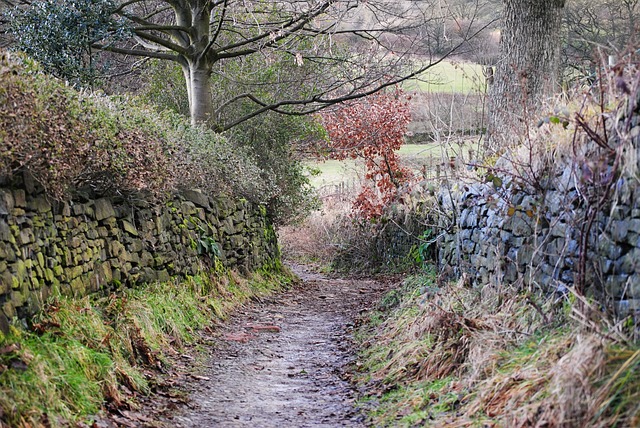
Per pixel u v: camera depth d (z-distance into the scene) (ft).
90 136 20.40
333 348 27.50
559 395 12.53
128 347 20.24
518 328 17.94
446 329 19.83
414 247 48.39
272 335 29.81
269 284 44.86
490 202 22.49
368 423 17.20
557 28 34.12
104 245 23.09
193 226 33.22
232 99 46.68
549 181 19.48
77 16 36.81
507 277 21.85
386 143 60.75
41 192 18.99
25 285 16.93
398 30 45.98
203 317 28.89
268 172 51.01
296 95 53.52
